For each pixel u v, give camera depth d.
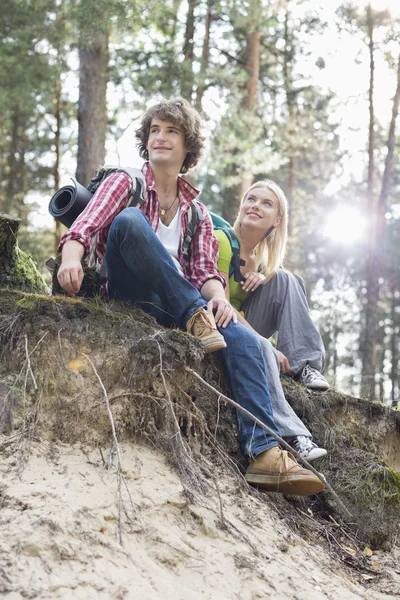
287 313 4.26
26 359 3.00
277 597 2.68
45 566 2.36
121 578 2.44
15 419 2.91
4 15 11.18
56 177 18.14
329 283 26.03
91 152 10.80
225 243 4.11
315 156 21.70
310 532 3.50
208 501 3.03
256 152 12.58
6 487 2.63
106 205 3.43
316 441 4.09
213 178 20.17
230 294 4.25
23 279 4.12
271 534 3.08
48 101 12.75
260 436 3.36
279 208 4.31
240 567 2.75
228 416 3.57
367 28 17.91
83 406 3.05
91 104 10.91
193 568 2.66
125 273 3.43
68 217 3.77
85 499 2.67
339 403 4.29
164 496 2.89
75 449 2.97
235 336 3.47
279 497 3.47
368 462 4.07
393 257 25.53
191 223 3.77
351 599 2.88
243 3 13.02
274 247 4.32
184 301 3.33
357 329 25.56
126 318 3.31
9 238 3.97
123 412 3.13
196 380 3.41
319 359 4.25
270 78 16.84
